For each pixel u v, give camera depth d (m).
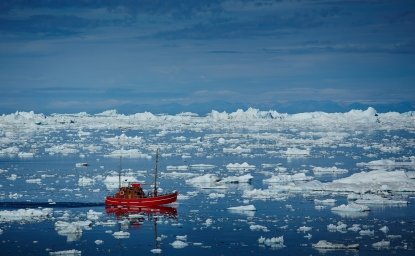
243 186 85.25
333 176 94.94
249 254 49.25
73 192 80.12
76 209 68.31
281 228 57.88
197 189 82.69
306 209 66.50
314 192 77.44
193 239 54.16
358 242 52.28
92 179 92.00
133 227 59.00
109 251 50.44
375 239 53.12
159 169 107.81
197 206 69.31
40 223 60.34
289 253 49.38
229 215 64.12
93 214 64.62
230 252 49.84
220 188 83.56
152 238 54.66
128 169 107.88
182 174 99.88
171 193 71.12
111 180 90.19
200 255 49.12
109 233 56.59
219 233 56.22
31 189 82.75
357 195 72.69
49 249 51.00
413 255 48.16
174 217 63.47
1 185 86.81
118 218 63.28
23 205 70.56
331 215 63.09
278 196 74.88
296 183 85.56
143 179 93.69
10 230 57.44
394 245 51.12
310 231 56.53
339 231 56.25
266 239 53.19
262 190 78.81
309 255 48.69
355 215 62.84
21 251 50.41
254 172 102.56
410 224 58.41
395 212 63.91
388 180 79.81
